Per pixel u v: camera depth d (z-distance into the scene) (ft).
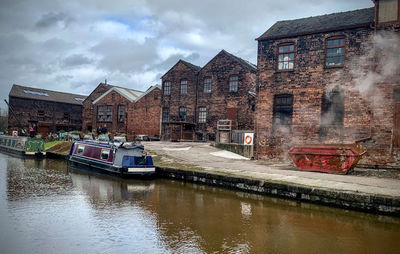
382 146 41.78
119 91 107.86
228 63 79.87
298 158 40.24
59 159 68.28
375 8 42.75
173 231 22.26
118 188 37.19
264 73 52.85
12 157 71.46
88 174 47.80
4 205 28.22
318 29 47.91
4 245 19.34
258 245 19.92
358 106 44.16
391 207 24.50
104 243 19.89
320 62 47.62
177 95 90.17
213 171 38.40
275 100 52.08
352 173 37.47
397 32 41.34
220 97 80.89
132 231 22.17
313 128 47.96
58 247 19.16
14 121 122.62
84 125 125.18
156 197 32.50
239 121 77.15
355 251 19.12
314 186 29.01
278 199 30.76
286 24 55.93
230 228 22.99
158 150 58.59
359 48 44.45
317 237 21.35
